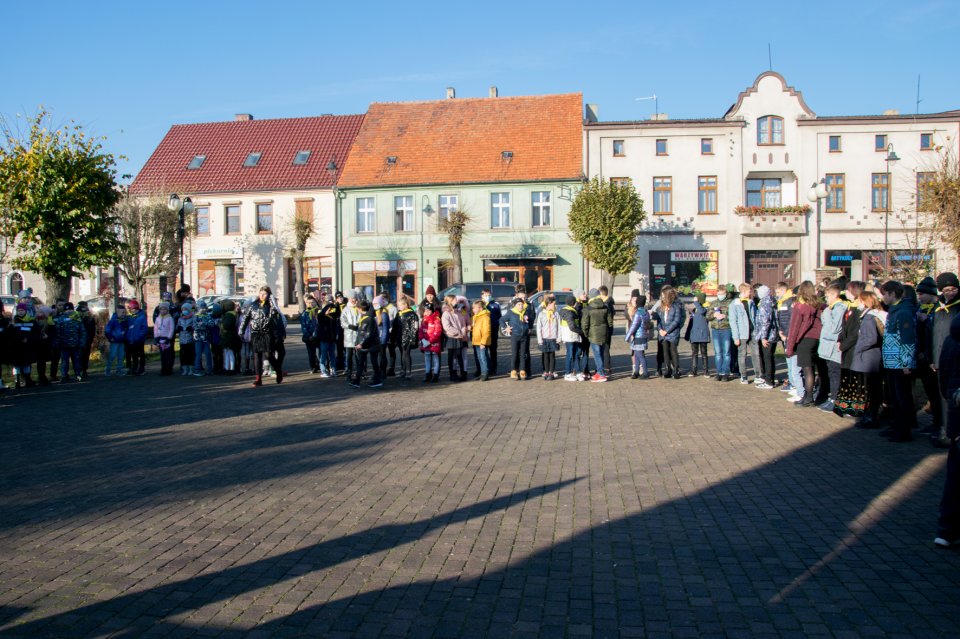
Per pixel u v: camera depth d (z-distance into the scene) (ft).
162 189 126.41
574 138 135.33
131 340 57.47
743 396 44.21
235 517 20.80
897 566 17.12
